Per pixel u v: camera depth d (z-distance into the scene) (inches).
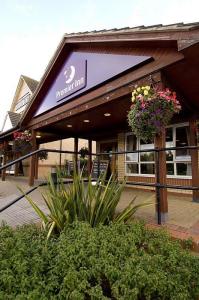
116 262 64.9
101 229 82.3
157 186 109.3
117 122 271.3
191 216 131.5
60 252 67.2
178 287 59.3
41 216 96.3
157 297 60.4
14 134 314.2
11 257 65.9
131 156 302.5
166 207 122.4
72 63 228.2
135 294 54.3
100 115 234.4
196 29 110.7
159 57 138.6
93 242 71.4
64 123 277.0
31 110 298.7
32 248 71.7
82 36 202.2
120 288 57.4
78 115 230.1
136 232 81.0
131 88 157.4
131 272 59.7
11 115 492.7
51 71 254.7
